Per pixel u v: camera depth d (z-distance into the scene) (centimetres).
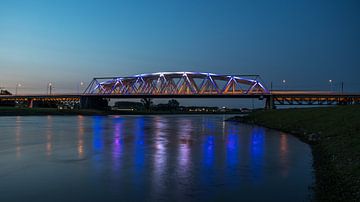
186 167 1948
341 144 2477
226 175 1731
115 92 17950
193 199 1308
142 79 17212
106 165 2012
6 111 12306
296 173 1778
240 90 15575
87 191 1419
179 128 5819
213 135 4312
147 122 8194
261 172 1811
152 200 1295
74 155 2416
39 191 1424
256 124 7594
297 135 4309
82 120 9062
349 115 4106
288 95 13650
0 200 1296
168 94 15500
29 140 3478
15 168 1917
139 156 2375
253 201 1283
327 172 1756
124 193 1389
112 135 4178
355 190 1335
